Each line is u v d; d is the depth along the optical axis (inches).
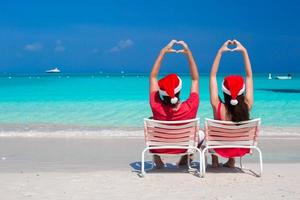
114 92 1314.0
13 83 2122.3
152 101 305.3
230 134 298.5
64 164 358.0
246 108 296.5
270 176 303.1
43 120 663.8
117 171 325.1
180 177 299.4
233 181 287.7
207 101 943.7
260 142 470.0
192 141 301.4
